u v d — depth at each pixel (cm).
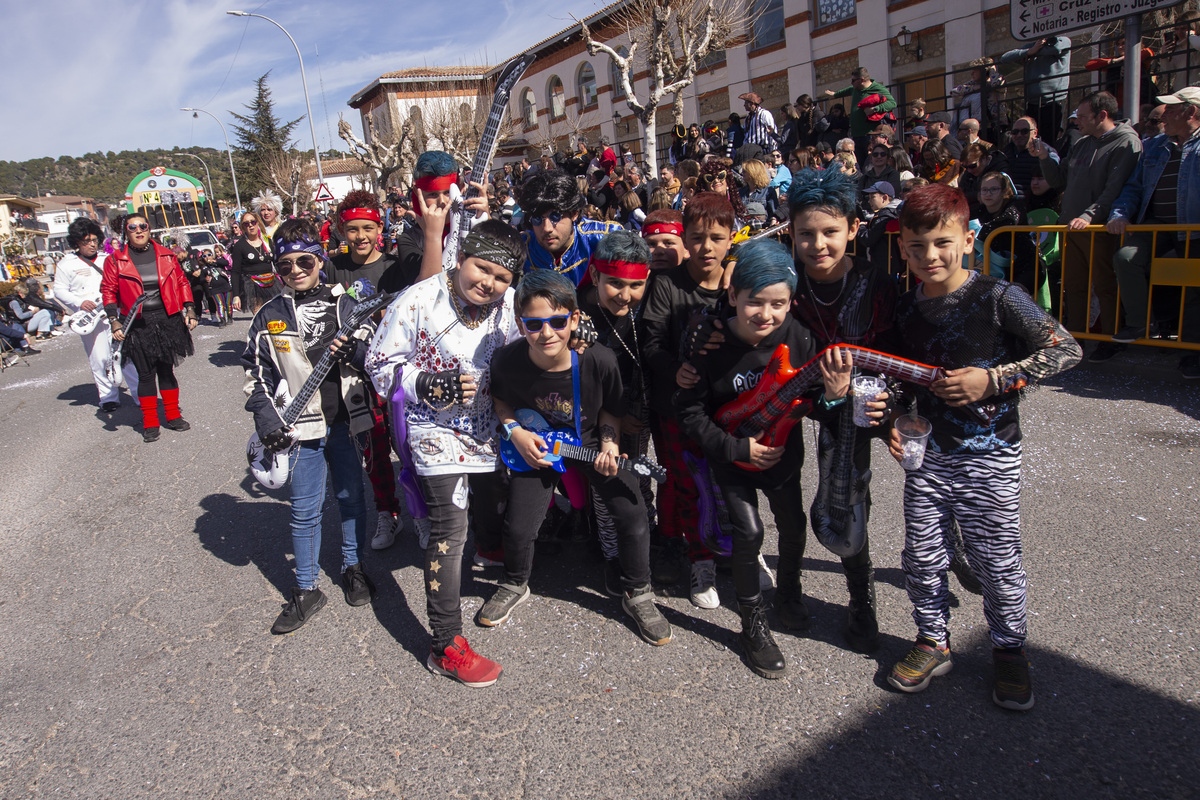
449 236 318
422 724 252
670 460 302
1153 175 486
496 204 1151
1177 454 388
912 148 820
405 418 268
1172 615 269
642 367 301
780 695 251
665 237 296
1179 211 468
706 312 279
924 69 1472
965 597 295
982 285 215
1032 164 620
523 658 284
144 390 612
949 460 230
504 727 247
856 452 248
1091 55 1089
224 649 308
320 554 386
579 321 258
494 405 282
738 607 281
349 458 325
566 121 2656
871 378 225
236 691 279
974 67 971
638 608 291
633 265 267
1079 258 534
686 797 213
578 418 276
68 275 699
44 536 440
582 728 244
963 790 207
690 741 234
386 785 227
